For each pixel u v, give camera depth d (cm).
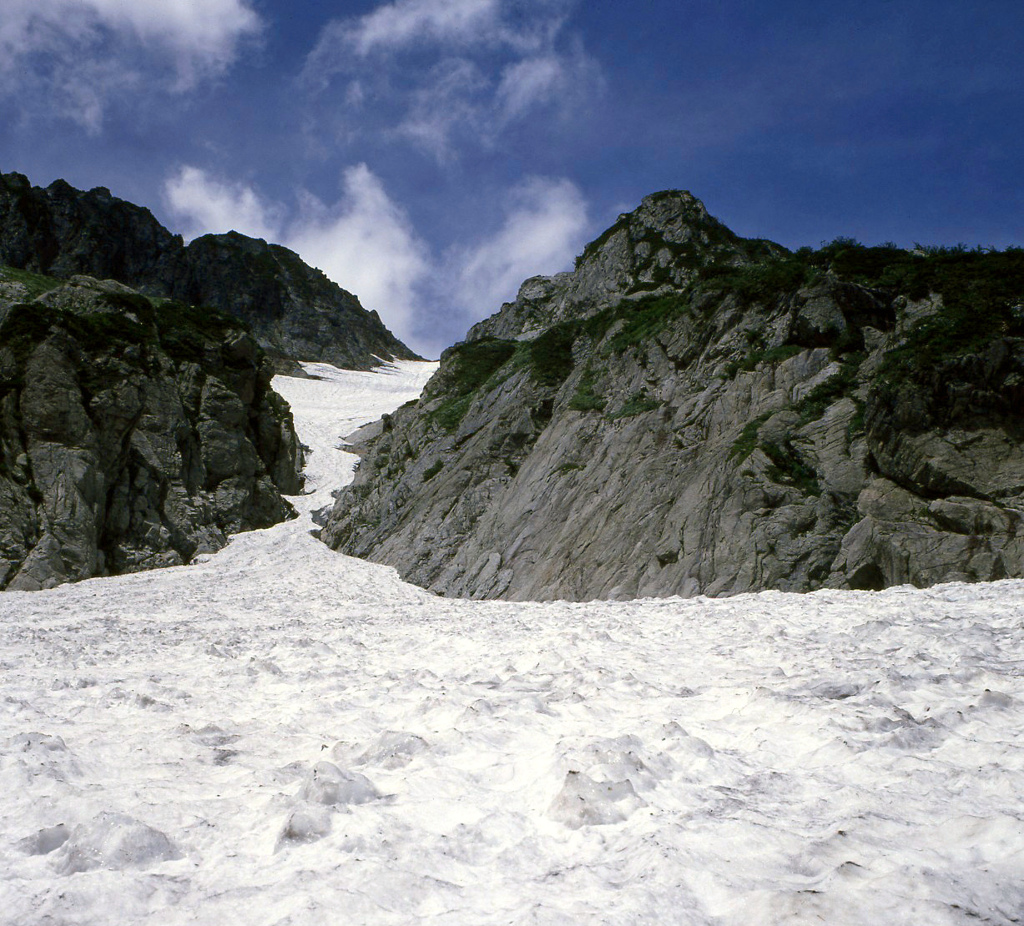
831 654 869
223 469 4706
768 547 1992
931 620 1051
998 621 1013
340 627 1655
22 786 525
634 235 5584
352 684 907
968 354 1964
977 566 1744
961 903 298
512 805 466
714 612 1375
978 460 1897
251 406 5488
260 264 11838
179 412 4347
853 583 1881
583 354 3762
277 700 845
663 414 2750
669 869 346
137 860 396
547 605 1944
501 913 328
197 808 477
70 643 1443
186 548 4066
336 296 12762
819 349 2444
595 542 2509
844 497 2042
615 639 1128
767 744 548
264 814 459
